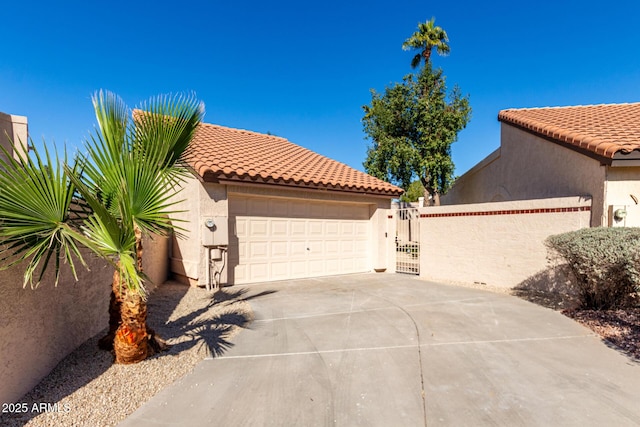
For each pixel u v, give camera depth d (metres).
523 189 12.41
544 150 11.09
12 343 3.62
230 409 3.71
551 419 3.44
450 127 20.47
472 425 3.38
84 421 3.47
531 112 14.37
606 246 6.21
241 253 10.52
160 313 7.27
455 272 11.19
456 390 4.04
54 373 4.34
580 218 8.65
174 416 3.58
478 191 16.70
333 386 4.19
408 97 20.98
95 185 4.56
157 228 4.60
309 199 11.61
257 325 6.56
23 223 3.61
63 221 4.00
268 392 4.06
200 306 7.94
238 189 10.14
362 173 14.75
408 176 20.84
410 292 9.46
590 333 5.92
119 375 4.36
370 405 3.76
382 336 5.91
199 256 9.57
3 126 7.07
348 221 12.94
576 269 6.95
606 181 8.40
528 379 4.27
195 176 9.51
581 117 12.12
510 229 9.88
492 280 10.25
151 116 4.70
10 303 3.60
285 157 13.63
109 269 6.35
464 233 10.99
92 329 5.66
